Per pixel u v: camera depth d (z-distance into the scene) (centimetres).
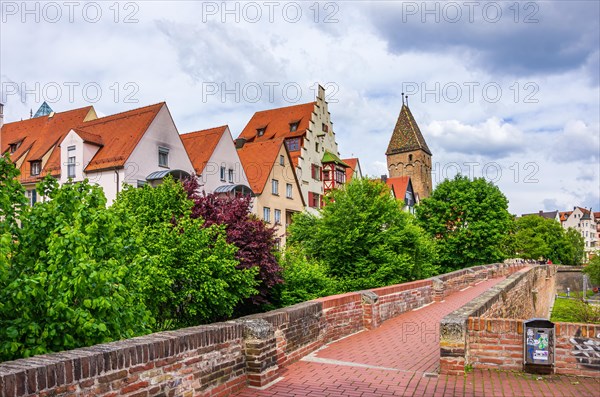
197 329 691
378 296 1532
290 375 862
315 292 2344
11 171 798
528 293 2436
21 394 432
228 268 1781
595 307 3422
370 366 946
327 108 5800
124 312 789
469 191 5203
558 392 760
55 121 4425
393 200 2911
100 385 509
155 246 1638
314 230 2953
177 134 3778
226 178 4269
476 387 791
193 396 647
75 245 729
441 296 2238
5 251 644
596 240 17988
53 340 694
